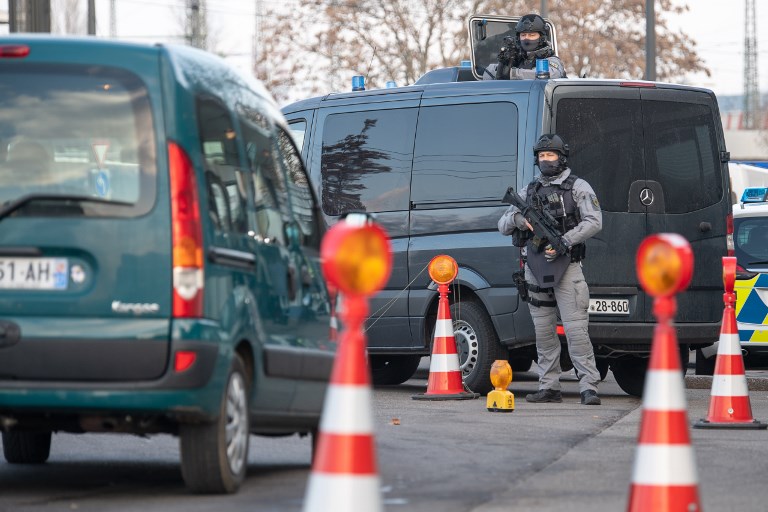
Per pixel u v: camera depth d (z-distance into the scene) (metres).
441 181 39.53
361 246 12.12
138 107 19.75
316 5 132.38
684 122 39.34
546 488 20.88
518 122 38.25
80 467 23.55
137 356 19.22
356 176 41.38
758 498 20.22
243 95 22.14
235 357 20.17
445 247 39.12
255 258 21.06
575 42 151.00
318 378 23.34
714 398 30.86
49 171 19.75
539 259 35.84
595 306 37.75
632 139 38.59
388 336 40.47
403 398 38.25
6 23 69.12
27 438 23.56
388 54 133.50
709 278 39.25
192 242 19.42
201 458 19.81
